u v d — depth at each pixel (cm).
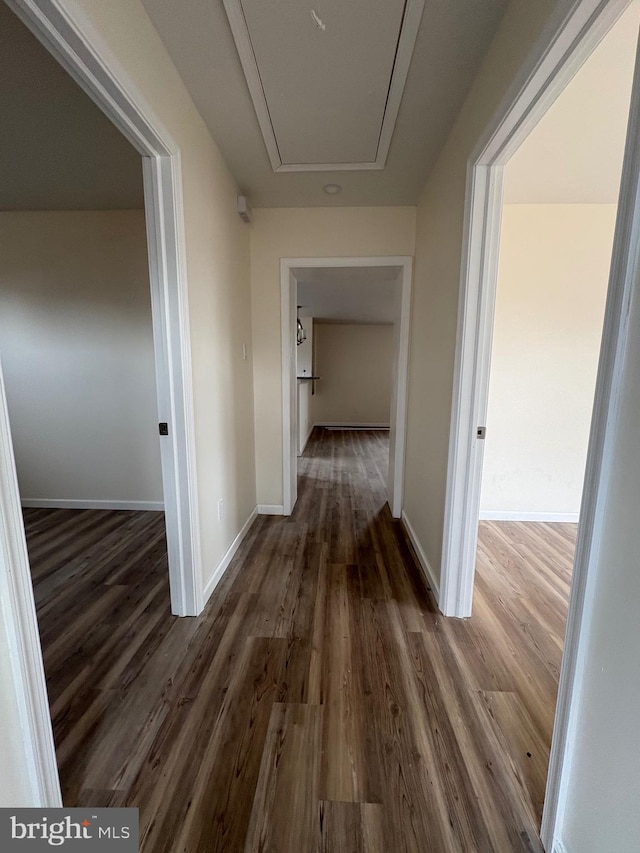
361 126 179
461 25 125
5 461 68
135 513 311
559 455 290
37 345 298
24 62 135
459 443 167
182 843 93
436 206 207
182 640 164
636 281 67
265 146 196
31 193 250
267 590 202
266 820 98
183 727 123
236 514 249
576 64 97
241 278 253
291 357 296
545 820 92
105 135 182
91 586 205
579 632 82
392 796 103
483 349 160
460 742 118
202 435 187
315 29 127
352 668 148
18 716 74
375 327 782
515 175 216
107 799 102
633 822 68
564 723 86
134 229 281
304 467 468
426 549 219
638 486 67
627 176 68
